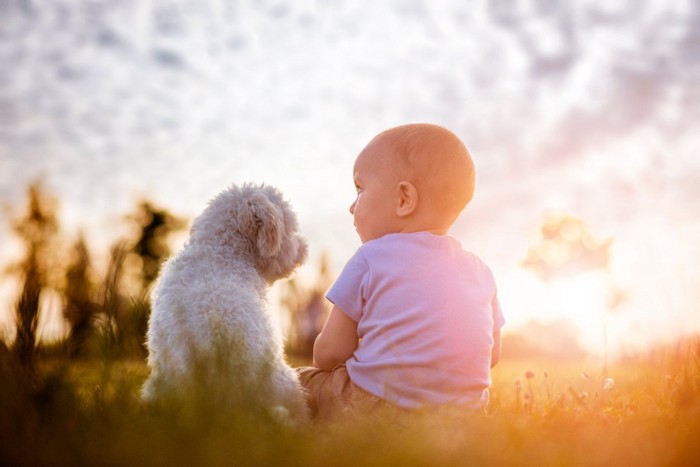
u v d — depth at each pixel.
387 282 2.84
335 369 2.96
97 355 2.54
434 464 1.75
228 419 2.03
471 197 3.08
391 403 2.55
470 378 2.80
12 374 2.21
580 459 1.86
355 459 1.75
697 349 3.53
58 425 1.99
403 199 2.98
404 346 2.77
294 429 2.29
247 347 2.58
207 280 2.74
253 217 2.95
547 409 2.85
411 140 2.99
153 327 2.74
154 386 2.58
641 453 1.89
